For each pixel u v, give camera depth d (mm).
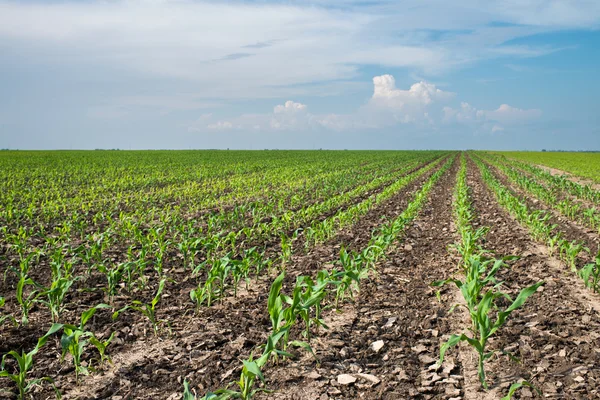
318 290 6023
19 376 4539
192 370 5344
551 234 13344
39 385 4973
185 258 9719
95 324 6660
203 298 7512
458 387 4965
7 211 14508
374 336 6293
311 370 5336
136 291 8148
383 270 9555
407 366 5438
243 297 7887
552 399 4664
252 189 24016
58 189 23906
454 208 17562
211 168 40812
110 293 7566
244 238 12477
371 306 7461
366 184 27078
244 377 4492
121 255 10562
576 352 5664
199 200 20578
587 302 7543
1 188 22984
